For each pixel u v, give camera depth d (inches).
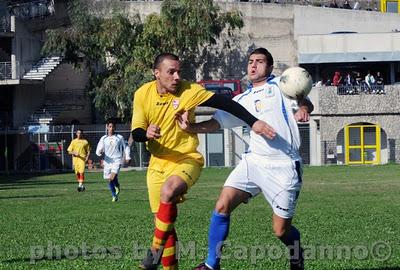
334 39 4451.3
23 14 4436.5
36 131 4050.2
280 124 649.0
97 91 4269.2
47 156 4062.5
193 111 663.1
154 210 666.8
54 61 4416.8
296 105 650.8
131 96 4138.8
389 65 4503.0
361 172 3245.6
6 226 1210.0
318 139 4222.4
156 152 657.0
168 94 652.1
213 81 4306.1
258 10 4808.1
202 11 4330.7
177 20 4315.9
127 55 4320.9
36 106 4530.0
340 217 1257.4
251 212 1386.6
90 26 4298.7
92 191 2225.6
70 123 4606.3
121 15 4308.6
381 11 5152.6
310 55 4471.0
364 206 1504.7
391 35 4407.0
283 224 660.1
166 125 651.5
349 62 4451.3
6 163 3964.1
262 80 666.8
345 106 4220.0
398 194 1884.8
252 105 658.2
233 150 4079.7
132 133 653.9
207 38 4352.9
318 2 5172.2
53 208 1576.0
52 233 1087.6
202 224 1167.0
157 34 4318.4
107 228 1135.6
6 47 4367.6
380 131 4234.7
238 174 654.5
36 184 2805.1
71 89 4699.8
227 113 656.4
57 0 4586.6
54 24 4591.5
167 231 628.7
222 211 645.9
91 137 4153.5
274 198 651.5
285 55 4845.0
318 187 2224.4
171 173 648.4
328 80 4515.3
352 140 4239.7
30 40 4453.7
